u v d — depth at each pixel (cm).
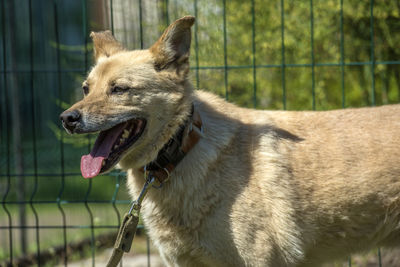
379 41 701
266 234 404
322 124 445
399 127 436
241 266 409
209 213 407
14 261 721
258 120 440
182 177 409
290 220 411
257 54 733
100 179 1028
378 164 421
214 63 720
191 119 414
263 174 410
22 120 1211
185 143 410
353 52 716
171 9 738
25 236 765
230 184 406
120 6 773
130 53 438
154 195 420
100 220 839
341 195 420
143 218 437
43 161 1061
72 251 784
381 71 709
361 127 439
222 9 730
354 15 684
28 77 1215
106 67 427
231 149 417
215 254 411
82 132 396
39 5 1358
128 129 421
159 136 411
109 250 789
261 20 729
